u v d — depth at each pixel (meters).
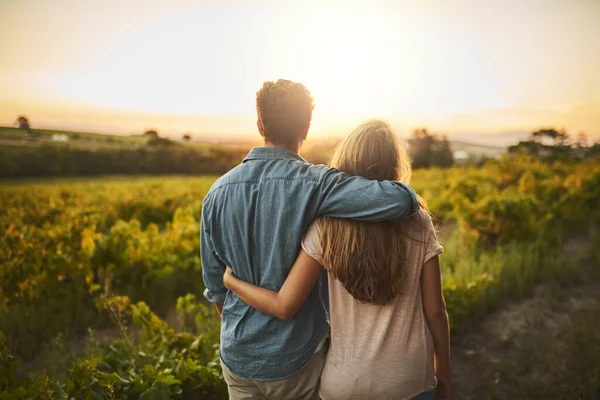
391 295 1.24
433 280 1.28
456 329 3.46
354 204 1.17
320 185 1.22
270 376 1.35
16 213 10.27
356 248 1.20
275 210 1.24
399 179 1.34
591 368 2.68
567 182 9.13
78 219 5.69
